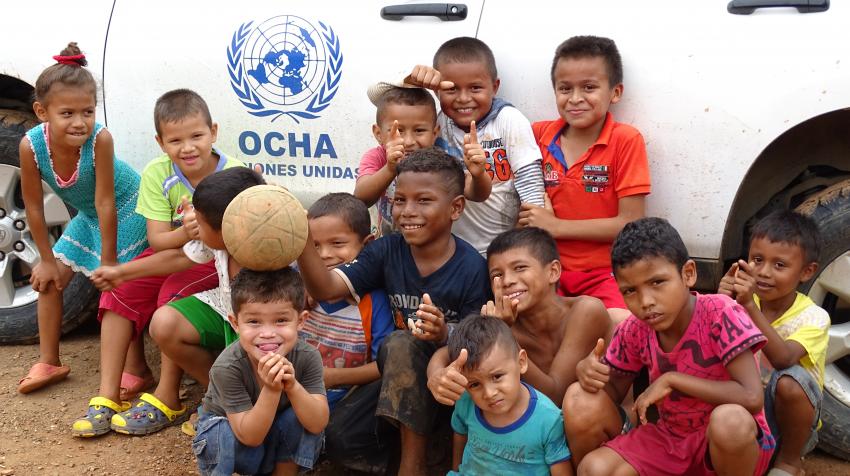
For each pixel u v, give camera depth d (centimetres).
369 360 337
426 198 313
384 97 346
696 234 340
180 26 388
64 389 392
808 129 344
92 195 381
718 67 327
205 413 296
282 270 279
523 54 350
